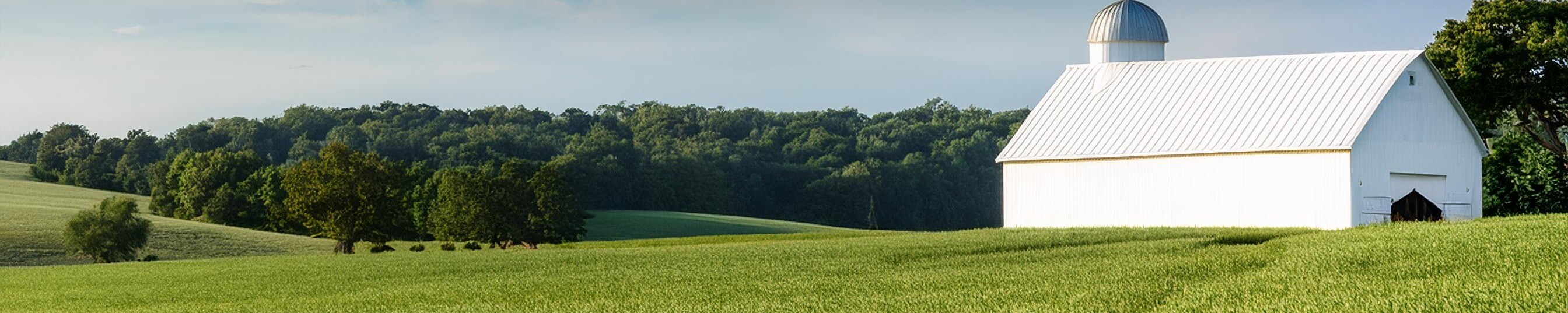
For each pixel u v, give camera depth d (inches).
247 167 5000.0
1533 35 2160.4
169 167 5728.3
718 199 6402.6
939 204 6378.0
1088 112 2190.0
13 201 4448.8
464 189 4042.8
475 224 3996.1
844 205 6176.2
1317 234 1354.6
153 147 7234.3
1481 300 721.6
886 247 1498.5
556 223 4092.0
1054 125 2204.7
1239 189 1883.6
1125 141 2052.2
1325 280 886.4
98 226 3115.2
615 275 1317.7
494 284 1293.1
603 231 4837.6
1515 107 2265.0
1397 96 1870.1
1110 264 1144.8
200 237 3550.7
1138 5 2406.5
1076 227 1926.7
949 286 1034.1
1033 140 2193.7
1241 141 1895.9
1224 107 2005.4
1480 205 1995.6
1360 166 1776.6
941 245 1476.4
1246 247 1273.4
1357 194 1766.7
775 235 2332.7
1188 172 1943.9
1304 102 1909.4
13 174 6747.1
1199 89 2091.5
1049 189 2140.7
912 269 1222.9
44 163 6879.9
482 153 6402.6
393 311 1068.5
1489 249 984.3
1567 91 2206.0
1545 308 684.7
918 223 6299.2
